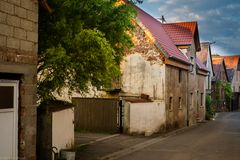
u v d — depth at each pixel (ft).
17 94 33.01
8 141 31.96
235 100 250.78
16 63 32.09
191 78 115.75
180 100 101.91
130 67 87.10
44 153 41.52
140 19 87.56
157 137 73.10
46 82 42.63
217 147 59.62
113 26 47.98
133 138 68.95
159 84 85.25
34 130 34.76
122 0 51.80
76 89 45.29
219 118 152.66
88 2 44.93
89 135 69.46
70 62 41.06
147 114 78.64
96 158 46.11
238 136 78.59
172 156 50.01
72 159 42.86
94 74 42.91
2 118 31.24
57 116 44.11
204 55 170.71
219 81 207.31
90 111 75.97
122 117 74.43
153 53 85.66
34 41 34.68
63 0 43.19
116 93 81.41
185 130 94.12
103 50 41.73
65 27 42.70
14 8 32.01
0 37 30.30
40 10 38.50
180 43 106.73
